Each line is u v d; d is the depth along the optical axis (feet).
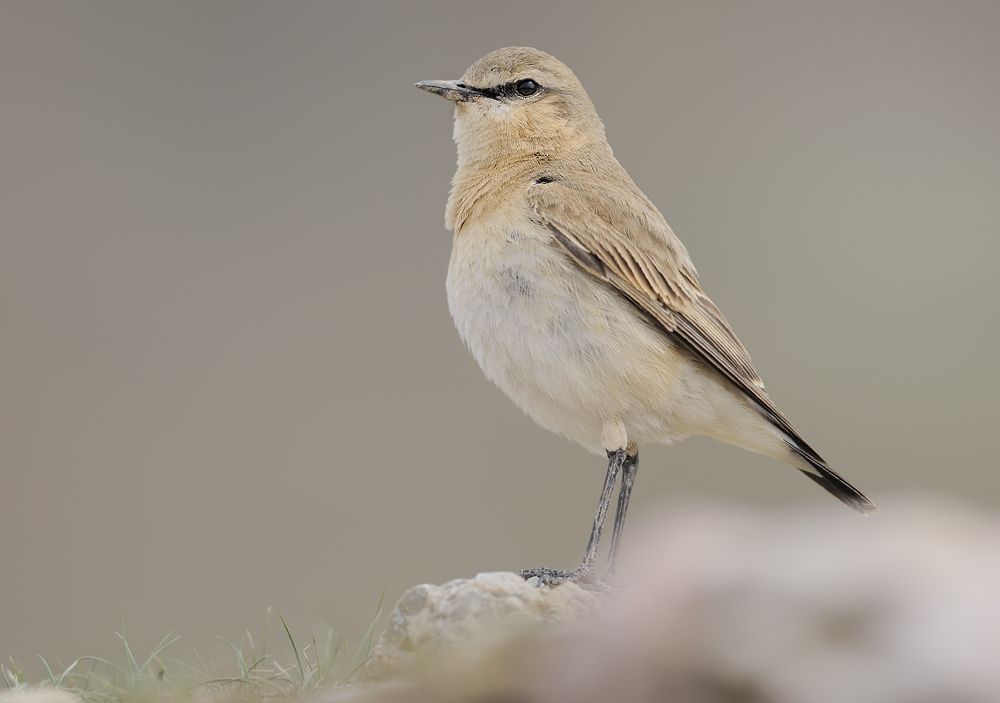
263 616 60.85
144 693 29.63
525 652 19.69
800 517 19.04
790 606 17.06
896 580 16.69
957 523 18.02
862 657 16.17
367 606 47.65
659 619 17.84
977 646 15.48
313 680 31.12
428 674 21.13
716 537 18.75
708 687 17.03
